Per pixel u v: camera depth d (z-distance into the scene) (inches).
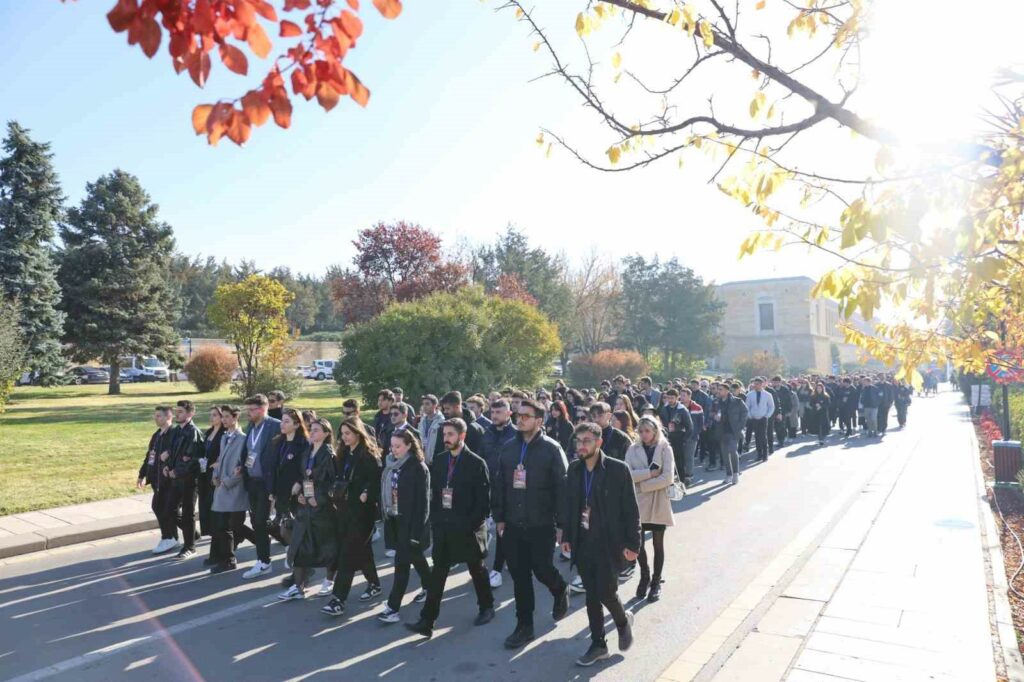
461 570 308.8
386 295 1545.3
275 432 299.4
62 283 1455.5
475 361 898.1
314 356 2657.5
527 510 226.2
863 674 187.9
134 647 219.3
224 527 302.0
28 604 259.4
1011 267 111.3
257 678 197.3
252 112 75.4
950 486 469.7
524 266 1855.3
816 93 110.4
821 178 116.0
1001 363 176.6
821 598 250.4
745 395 637.3
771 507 419.5
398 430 244.5
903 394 932.0
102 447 622.5
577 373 1491.1
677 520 389.4
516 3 130.7
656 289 1963.6
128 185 1569.9
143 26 70.7
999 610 235.6
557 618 241.4
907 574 276.2
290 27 76.6
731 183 128.3
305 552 259.0
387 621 237.8
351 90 78.4
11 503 410.9
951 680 183.5
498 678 196.1
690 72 130.9
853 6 114.7
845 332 174.9
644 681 192.4
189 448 325.4
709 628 227.3
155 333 1494.8
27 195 1305.4
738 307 2844.5
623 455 279.7
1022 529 347.9
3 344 857.5
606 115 133.9
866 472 547.5
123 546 346.9
